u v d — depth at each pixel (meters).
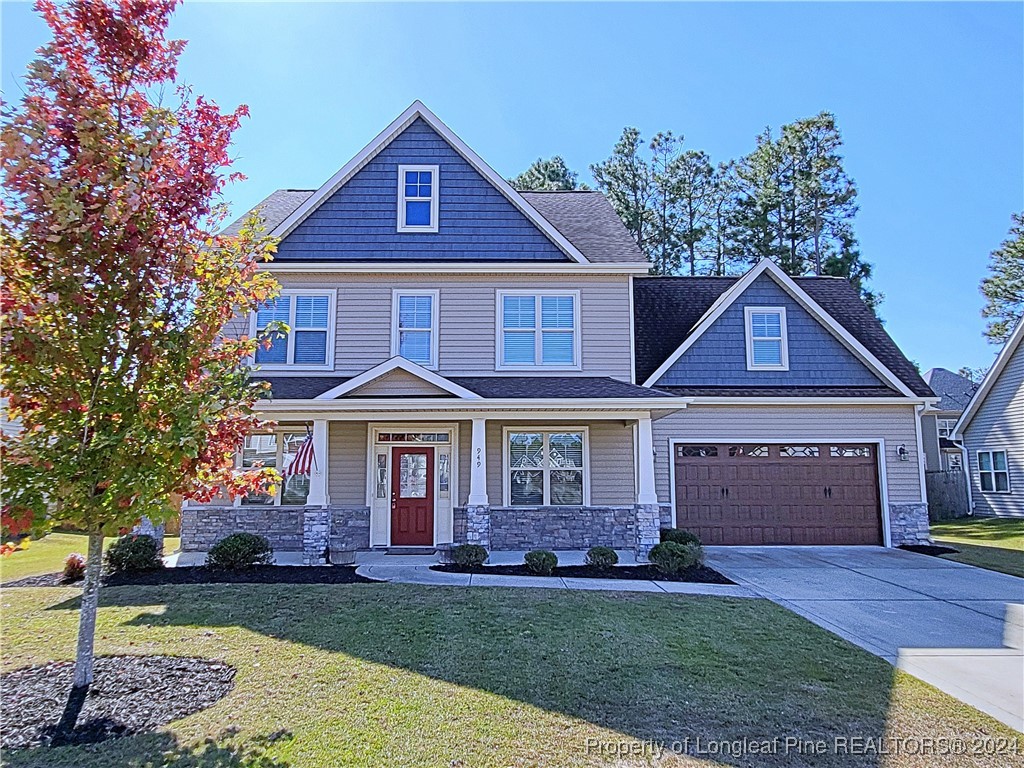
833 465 15.11
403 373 12.48
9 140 4.57
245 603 8.25
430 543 13.72
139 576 10.26
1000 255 32.88
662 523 14.77
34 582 9.91
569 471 14.16
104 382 5.00
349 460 13.80
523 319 14.45
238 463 13.73
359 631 7.02
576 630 7.22
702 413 15.15
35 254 4.77
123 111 5.21
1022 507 21.34
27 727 4.60
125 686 5.38
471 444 12.67
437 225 14.60
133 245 4.95
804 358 15.70
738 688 5.60
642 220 37.38
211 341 5.52
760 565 12.29
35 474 4.58
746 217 35.97
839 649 6.83
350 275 14.35
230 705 4.99
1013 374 21.84
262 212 15.95
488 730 4.61
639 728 4.72
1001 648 6.97
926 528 14.83
